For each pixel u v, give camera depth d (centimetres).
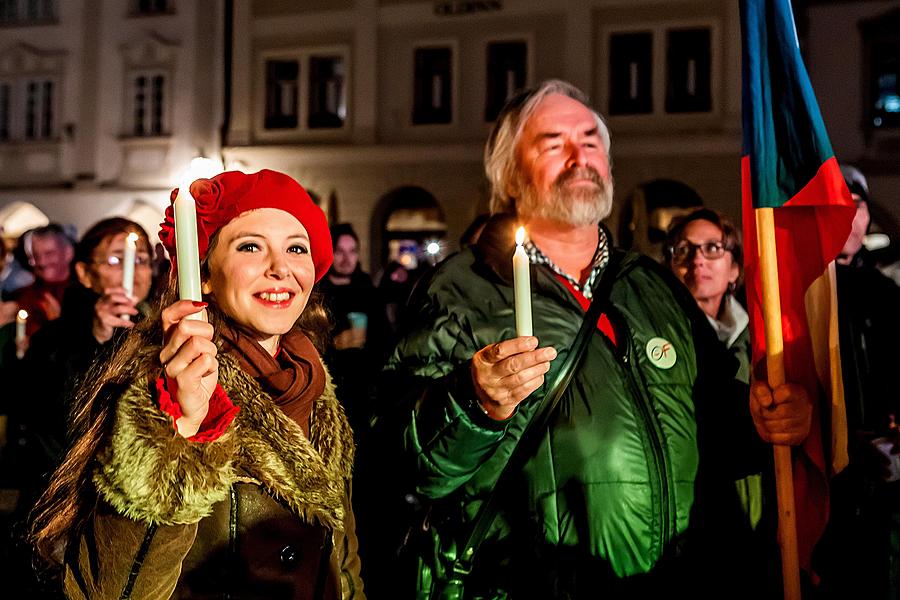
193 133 1577
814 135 182
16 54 1673
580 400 186
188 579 130
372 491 208
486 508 184
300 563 138
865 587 205
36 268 446
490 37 1459
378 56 1517
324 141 1543
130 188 1611
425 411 169
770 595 206
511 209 225
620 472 182
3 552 227
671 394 192
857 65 1355
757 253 194
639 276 208
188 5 1583
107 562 122
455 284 199
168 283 149
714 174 1370
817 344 196
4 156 1680
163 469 121
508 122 223
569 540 182
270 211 149
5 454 267
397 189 1511
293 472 139
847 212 187
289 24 1552
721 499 196
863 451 209
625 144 1399
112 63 1627
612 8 1405
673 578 183
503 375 145
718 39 1363
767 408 182
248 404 139
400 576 197
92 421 136
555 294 196
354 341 396
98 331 254
